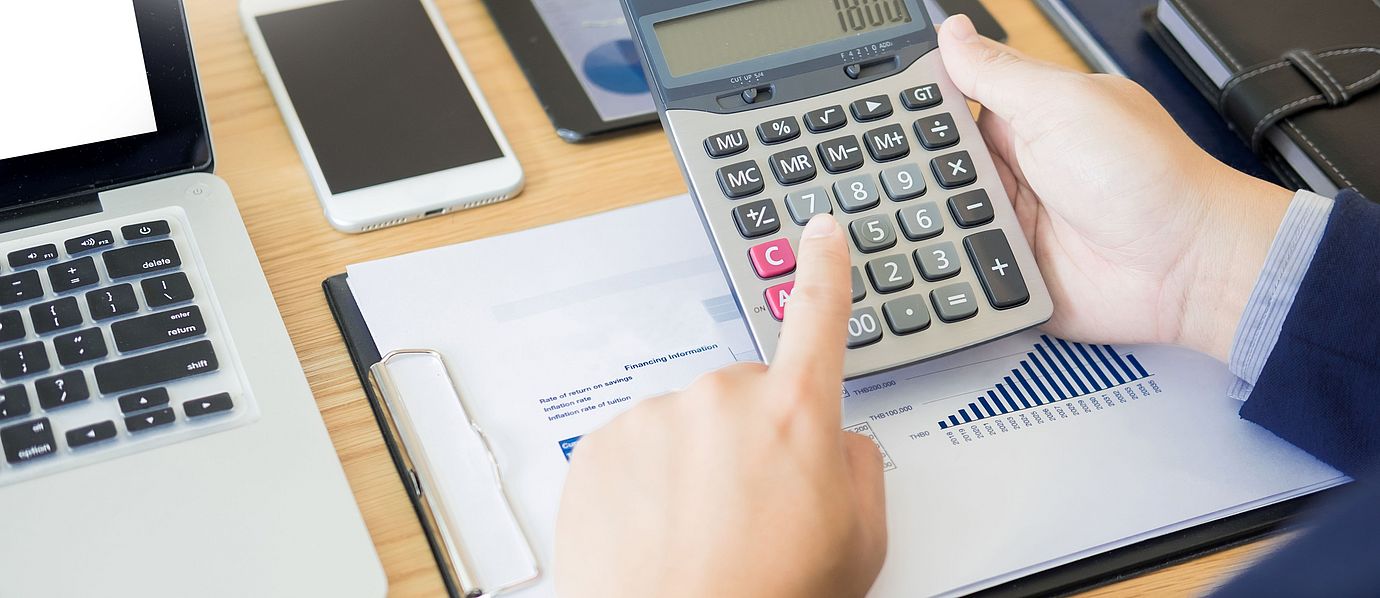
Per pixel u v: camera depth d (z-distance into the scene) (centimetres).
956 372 52
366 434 48
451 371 49
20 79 49
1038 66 54
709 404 42
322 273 53
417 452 46
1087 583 44
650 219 57
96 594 40
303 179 57
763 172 52
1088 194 52
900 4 57
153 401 45
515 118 62
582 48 65
